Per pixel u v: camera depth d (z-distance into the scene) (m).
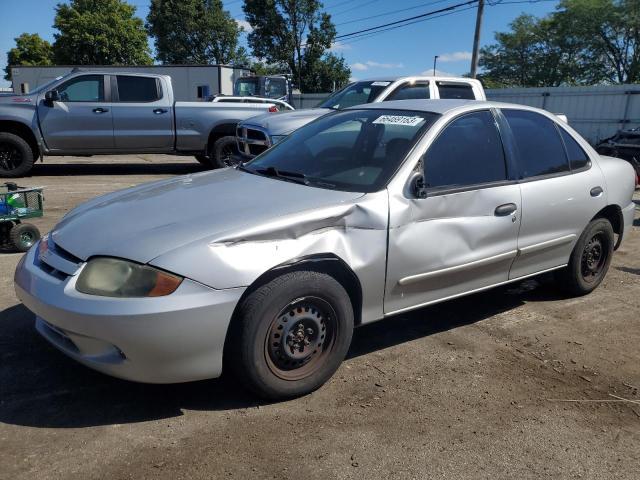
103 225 3.10
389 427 2.96
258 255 2.89
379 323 4.30
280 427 2.92
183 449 2.71
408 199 3.43
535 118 4.43
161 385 3.27
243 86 23.48
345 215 3.19
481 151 3.92
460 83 8.91
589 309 4.72
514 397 3.31
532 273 4.35
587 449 2.85
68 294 2.78
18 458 2.60
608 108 23.73
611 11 43.84
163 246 2.79
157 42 52.09
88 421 2.90
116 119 10.82
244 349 2.90
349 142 3.96
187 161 14.77
